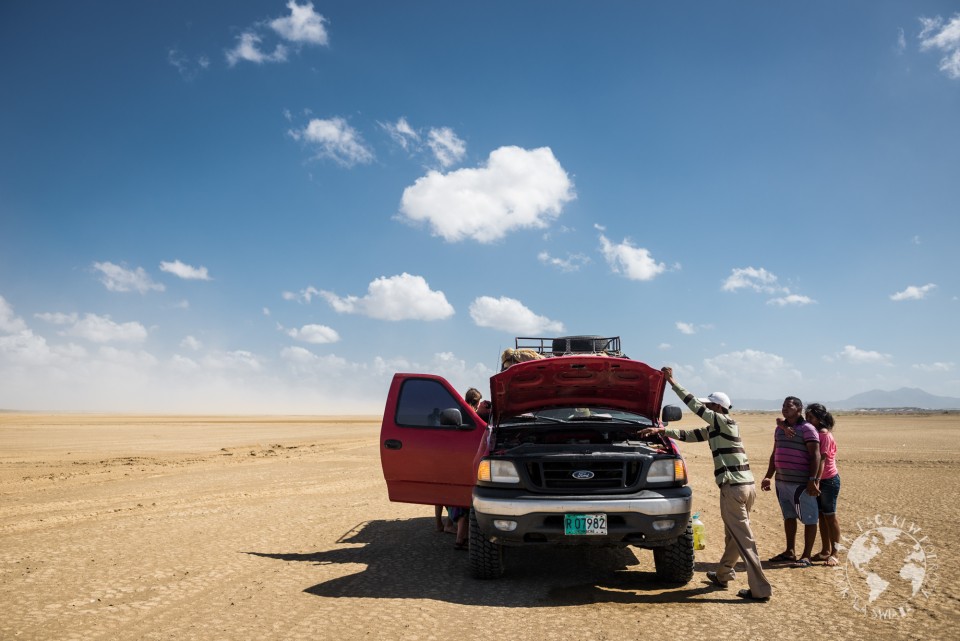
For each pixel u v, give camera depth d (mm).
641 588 5992
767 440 33000
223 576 6340
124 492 12961
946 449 24391
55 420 77312
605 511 5711
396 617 5047
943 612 5148
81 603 5414
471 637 4586
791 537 7008
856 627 4801
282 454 23672
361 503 11477
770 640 4523
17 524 9297
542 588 5977
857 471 16250
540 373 6973
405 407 8008
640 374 6926
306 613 5152
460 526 7754
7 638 4566
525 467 6035
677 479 6070
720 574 6039
